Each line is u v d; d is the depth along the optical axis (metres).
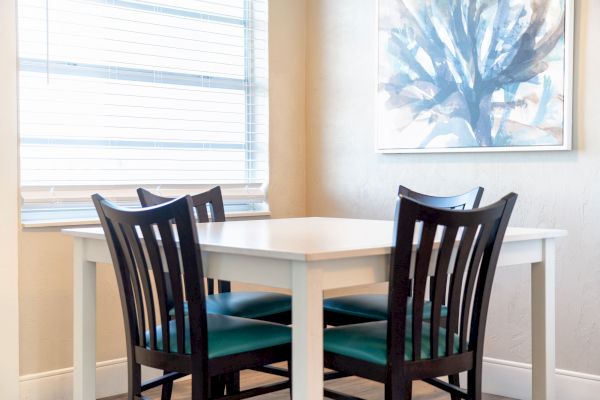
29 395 3.22
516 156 3.36
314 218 3.15
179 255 2.37
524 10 3.28
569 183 3.20
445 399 3.32
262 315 2.84
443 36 3.56
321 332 1.97
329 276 1.99
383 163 3.87
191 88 3.85
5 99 3.13
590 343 3.16
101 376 3.42
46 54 3.32
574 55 3.16
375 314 2.76
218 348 2.22
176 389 3.51
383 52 3.80
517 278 3.36
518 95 3.31
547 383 2.58
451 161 3.59
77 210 3.48
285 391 3.43
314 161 4.21
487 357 3.47
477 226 2.13
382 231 2.52
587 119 3.14
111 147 3.56
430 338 2.14
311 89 4.21
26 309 3.22
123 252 2.33
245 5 4.05
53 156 3.37
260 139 4.11
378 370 2.12
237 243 2.14
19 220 3.19
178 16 3.77
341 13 4.05
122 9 3.57
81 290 2.67
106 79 3.53
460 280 2.18
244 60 4.07
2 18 3.12
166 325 2.25
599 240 3.12
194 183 3.86
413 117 3.69
